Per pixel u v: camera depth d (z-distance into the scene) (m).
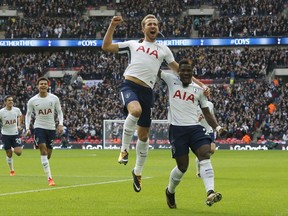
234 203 13.02
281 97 59.22
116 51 12.81
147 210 11.76
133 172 13.01
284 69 63.59
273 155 41.34
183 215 11.02
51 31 68.81
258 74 63.22
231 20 67.69
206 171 11.24
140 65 12.57
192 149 11.68
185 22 68.38
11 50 72.25
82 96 62.50
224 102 59.19
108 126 55.12
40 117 18.47
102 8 71.50
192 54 66.19
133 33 68.12
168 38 67.19
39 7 71.44
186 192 15.45
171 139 11.90
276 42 65.12
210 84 63.38
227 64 64.56
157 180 19.58
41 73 67.31
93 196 14.41
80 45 68.25
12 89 63.97
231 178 20.66
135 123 11.99
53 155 41.91
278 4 68.19
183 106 11.84
